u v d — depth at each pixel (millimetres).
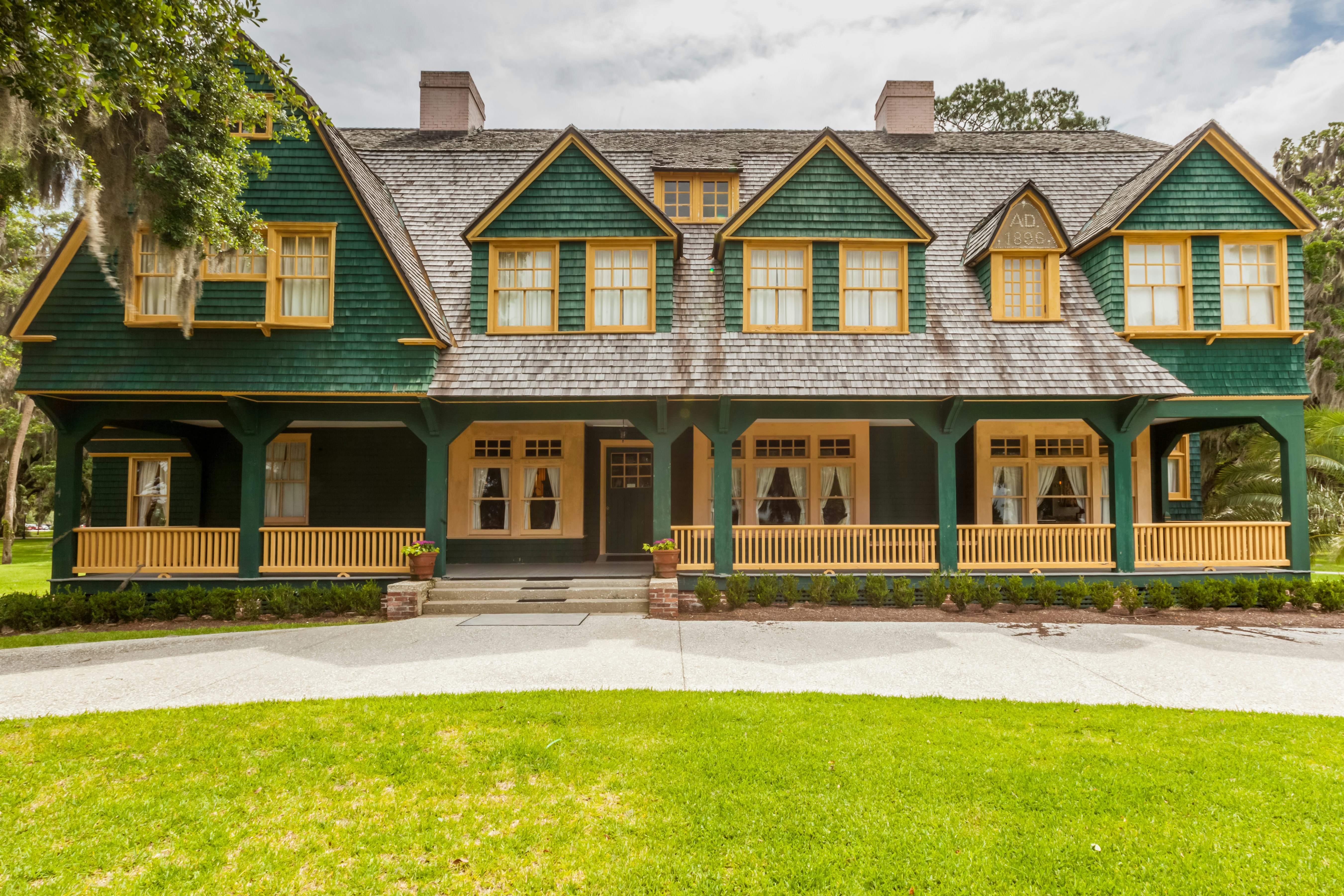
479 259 11922
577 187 11945
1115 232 11664
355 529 11469
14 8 6727
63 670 7344
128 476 13836
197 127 8930
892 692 6543
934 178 15086
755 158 15586
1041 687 6730
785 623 9805
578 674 7145
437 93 17031
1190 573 11305
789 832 3918
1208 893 3395
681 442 14406
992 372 11211
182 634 9266
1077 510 13922
